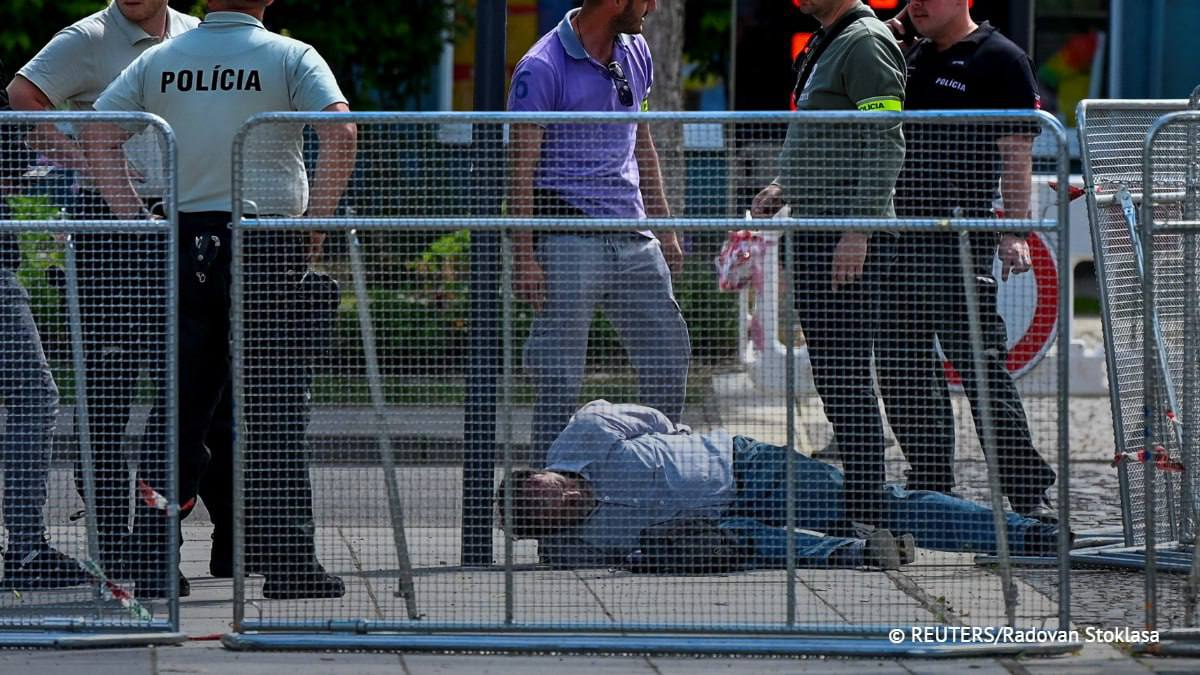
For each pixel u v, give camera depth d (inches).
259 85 774.5
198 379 784.3
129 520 736.3
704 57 2129.7
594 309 775.1
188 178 777.6
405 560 725.3
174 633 713.6
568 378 767.7
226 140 773.9
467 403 755.4
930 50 954.7
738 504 783.7
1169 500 875.4
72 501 745.0
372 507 757.9
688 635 711.7
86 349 727.7
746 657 697.0
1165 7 2343.8
